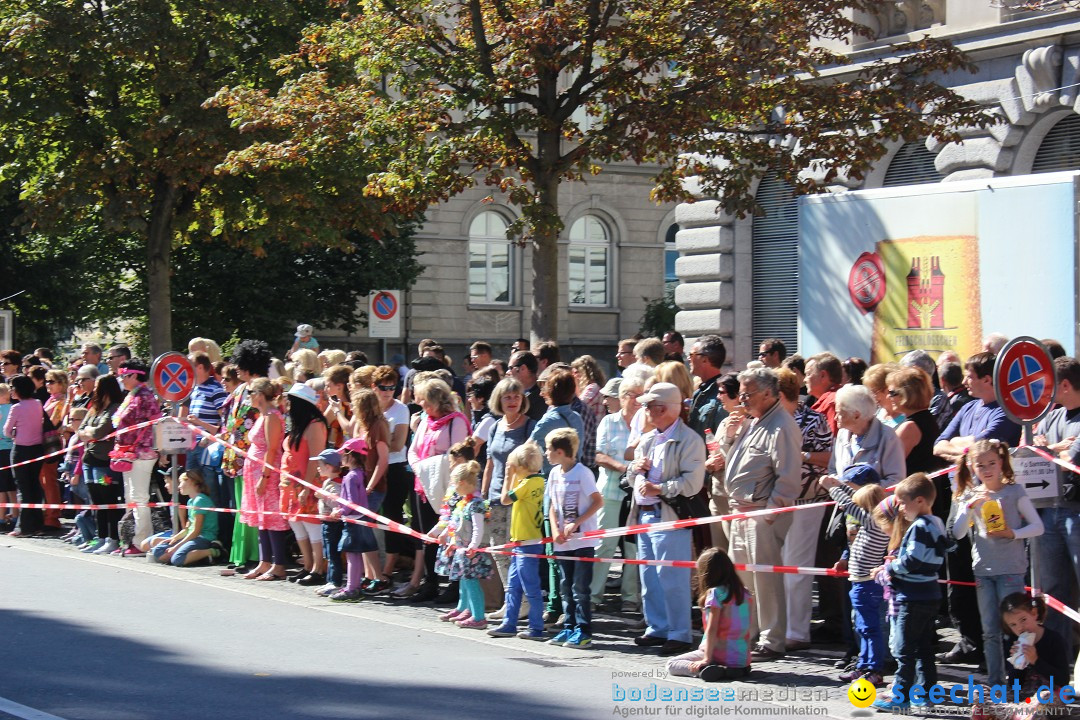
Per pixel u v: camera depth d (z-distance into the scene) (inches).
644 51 652.7
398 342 1476.4
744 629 329.4
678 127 639.1
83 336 1609.3
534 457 381.7
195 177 1018.1
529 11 660.1
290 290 1314.0
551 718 285.4
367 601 448.1
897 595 294.2
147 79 1031.0
